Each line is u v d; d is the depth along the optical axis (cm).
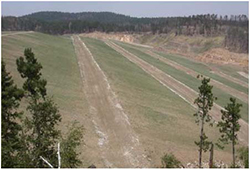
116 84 9325
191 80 13025
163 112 7650
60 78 8750
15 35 14662
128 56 16775
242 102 10944
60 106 6350
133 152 5231
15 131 2828
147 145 5575
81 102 7162
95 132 5703
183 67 16188
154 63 15650
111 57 14888
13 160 2738
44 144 2916
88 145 4994
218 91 12012
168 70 14362
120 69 12062
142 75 12038
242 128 7812
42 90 3027
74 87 8288
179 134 6525
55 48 13888
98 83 9169
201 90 4778
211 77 14650
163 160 4859
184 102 9225
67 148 3008
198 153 5712
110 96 8006
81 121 5962
